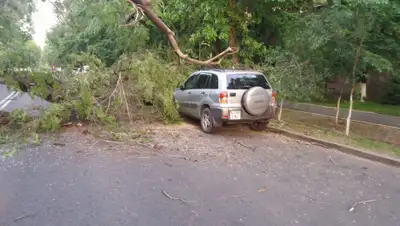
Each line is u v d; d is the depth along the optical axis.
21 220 4.47
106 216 4.63
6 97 13.36
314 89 10.73
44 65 10.81
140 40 12.44
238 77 9.72
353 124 11.31
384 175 6.61
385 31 9.34
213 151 8.12
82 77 10.23
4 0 7.96
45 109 9.86
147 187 5.73
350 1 8.04
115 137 9.14
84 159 7.35
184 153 7.91
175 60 12.52
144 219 4.56
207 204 5.08
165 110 11.03
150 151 8.06
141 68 10.55
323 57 10.26
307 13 11.70
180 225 4.40
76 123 10.73
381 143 8.77
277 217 4.69
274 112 9.94
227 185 5.89
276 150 8.37
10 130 9.45
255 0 12.86
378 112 13.77
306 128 10.67
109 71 10.90
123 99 10.52
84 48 17.42
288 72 10.58
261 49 13.95
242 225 4.43
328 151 8.39
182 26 14.54
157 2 9.99
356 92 17.20
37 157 7.46
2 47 9.51
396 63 9.80
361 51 9.20
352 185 6.02
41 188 5.62
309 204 5.16
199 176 6.33
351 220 4.65
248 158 7.61
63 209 4.83
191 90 11.02
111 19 8.66
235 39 13.95
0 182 5.89
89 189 5.61
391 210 5.00
